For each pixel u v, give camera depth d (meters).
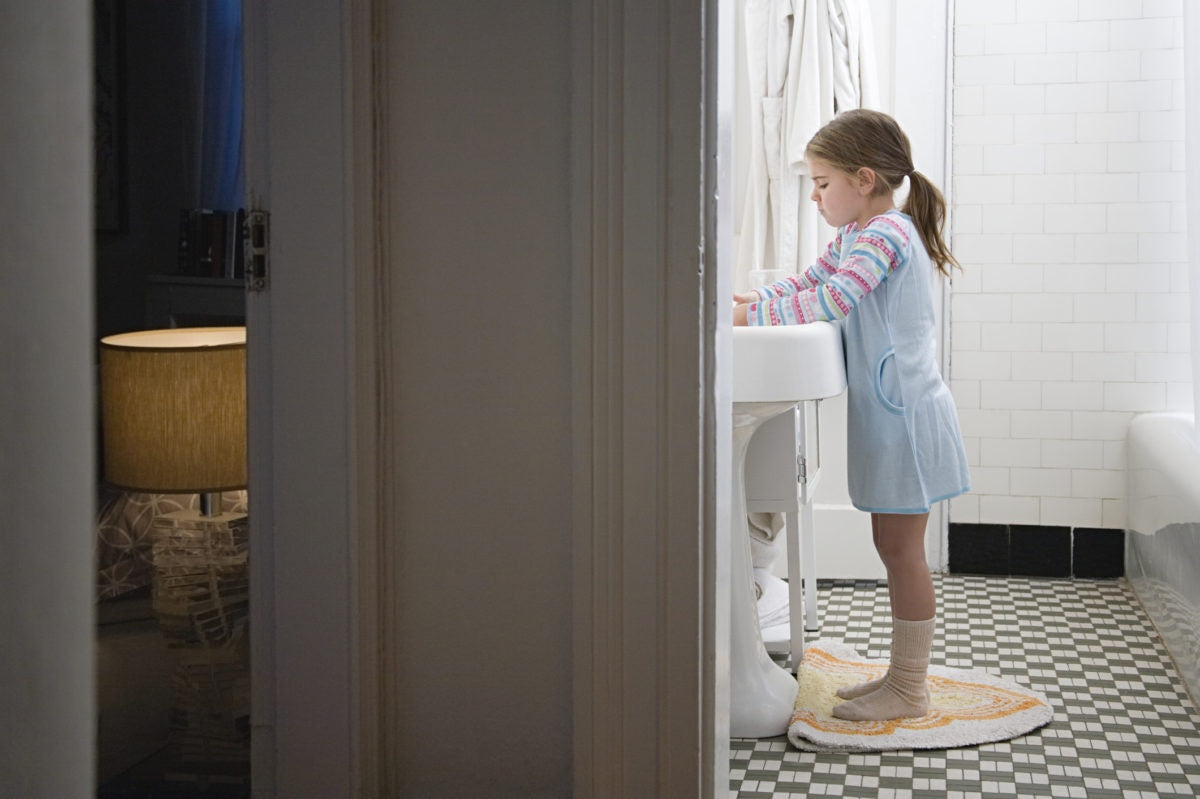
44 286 0.30
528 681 1.28
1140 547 3.11
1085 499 3.40
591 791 1.23
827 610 3.10
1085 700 2.39
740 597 2.29
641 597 1.20
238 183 1.61
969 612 3.05
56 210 0.30
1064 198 3.33
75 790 0.31
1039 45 3.30
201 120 1.61
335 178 1.21
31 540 0.30
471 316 1.25
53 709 0.30
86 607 0.31
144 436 1.55
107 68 1.57
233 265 1.61
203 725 1.55
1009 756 2.10
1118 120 3.28
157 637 1.55
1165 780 1.98
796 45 3.12
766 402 2.16
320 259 1.21
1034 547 3.43
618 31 1.15
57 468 0.30
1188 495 2.51
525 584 1.27
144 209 1.63
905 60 3.29
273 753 1.30
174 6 1.61
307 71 1.20
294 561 1.25
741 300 2.53
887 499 2.19
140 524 1.57
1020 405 3.41
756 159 3.21
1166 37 3.24
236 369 1.56
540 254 1.23
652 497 1.19
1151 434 3.06
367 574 1.25
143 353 1.54
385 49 1.23
